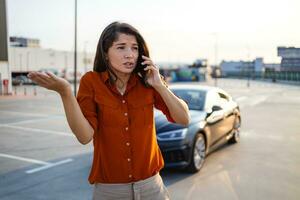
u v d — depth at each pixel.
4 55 26.41
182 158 5.25
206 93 6.63
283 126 10.41
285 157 6.49
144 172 1.75
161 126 5.39
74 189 4.83
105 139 1.68
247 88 33.88
